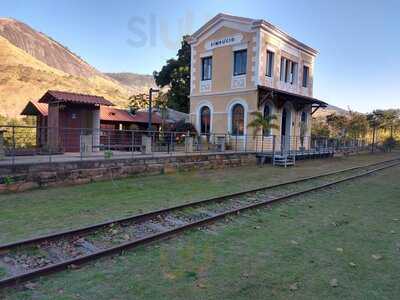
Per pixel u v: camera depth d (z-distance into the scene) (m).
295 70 28.03
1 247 5.64
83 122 18.09
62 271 5.06
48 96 17.28
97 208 8.93
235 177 15.60
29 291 4.48
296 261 5.68
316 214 8.99
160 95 34.94
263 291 4.62
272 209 9.38
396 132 55.12
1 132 12.86
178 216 8.37
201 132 26.61
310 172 18.27
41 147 16.81
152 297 4.40
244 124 23.86
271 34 24.22
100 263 5.41
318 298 4.47
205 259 5.70
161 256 5.78
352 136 45.50
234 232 7.21
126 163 14.30
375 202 10.73
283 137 24.47
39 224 7.41
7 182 10.77
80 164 12.68
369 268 5.46
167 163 16.14
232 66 24.48
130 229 7.22
